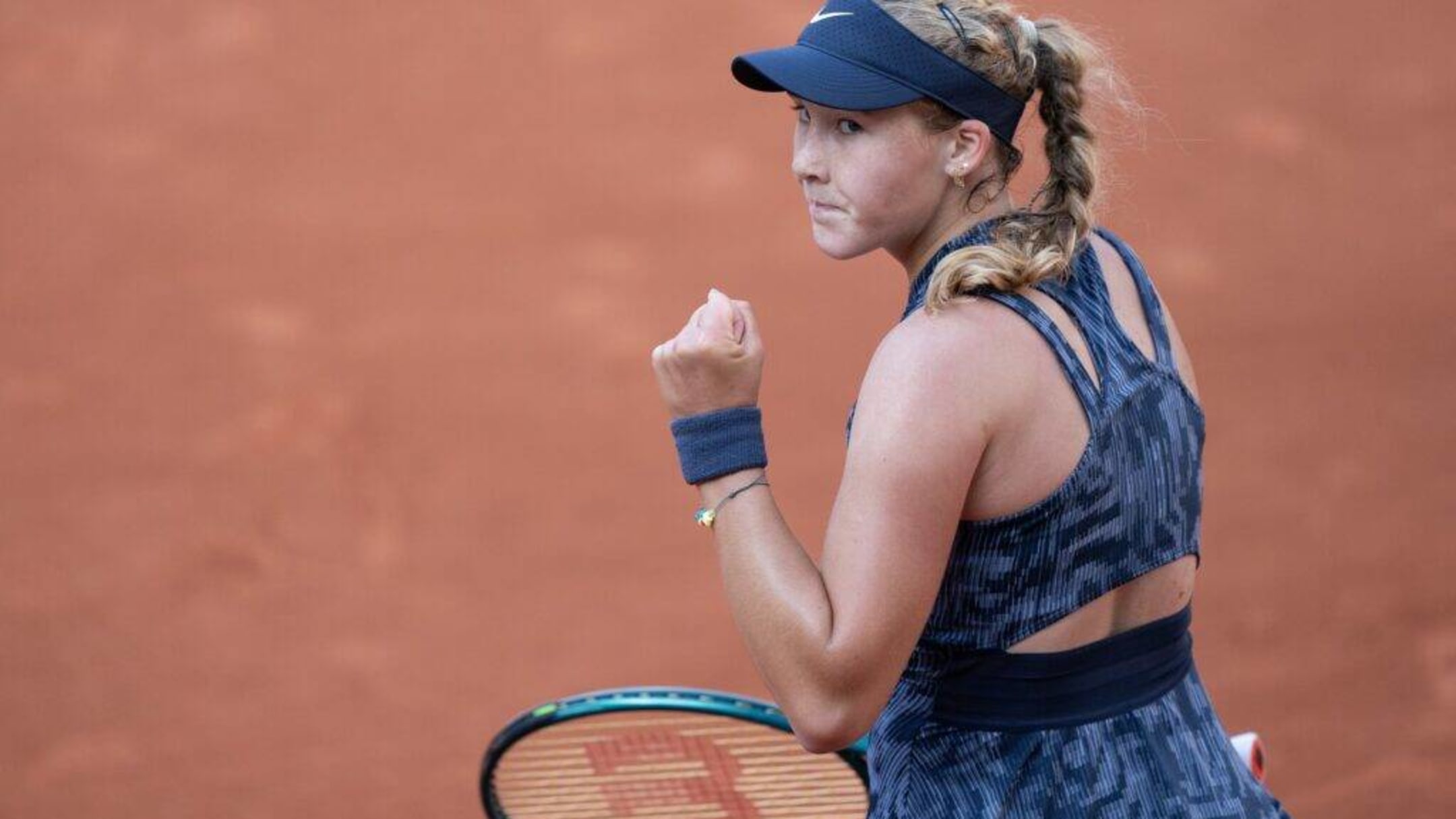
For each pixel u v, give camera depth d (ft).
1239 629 88.12
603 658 86.89
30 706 83.15
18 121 142.41
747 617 26.04
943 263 26.21
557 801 37.55
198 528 98.63
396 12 154.10
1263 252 127.24
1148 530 26.99
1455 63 147.33
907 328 26.12
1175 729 27.81
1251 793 28.78
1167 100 143.84
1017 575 26.35
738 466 26.73
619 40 151.43
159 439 107.65
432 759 79.25
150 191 135.03
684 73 147.95
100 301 122.42
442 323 120.16
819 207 27.48
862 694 25.46
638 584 93.25
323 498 101.76
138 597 92.48
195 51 150.10
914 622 25.35
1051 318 26.35
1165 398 27.32
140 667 86.43
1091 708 27.09
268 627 90.02
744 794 37.06
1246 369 113.91
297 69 148.36
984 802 26.89
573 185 135.95
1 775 78.07
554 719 35.12
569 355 116.57
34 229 130.31
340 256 127.75
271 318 120.57
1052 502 25.88
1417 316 119.03
